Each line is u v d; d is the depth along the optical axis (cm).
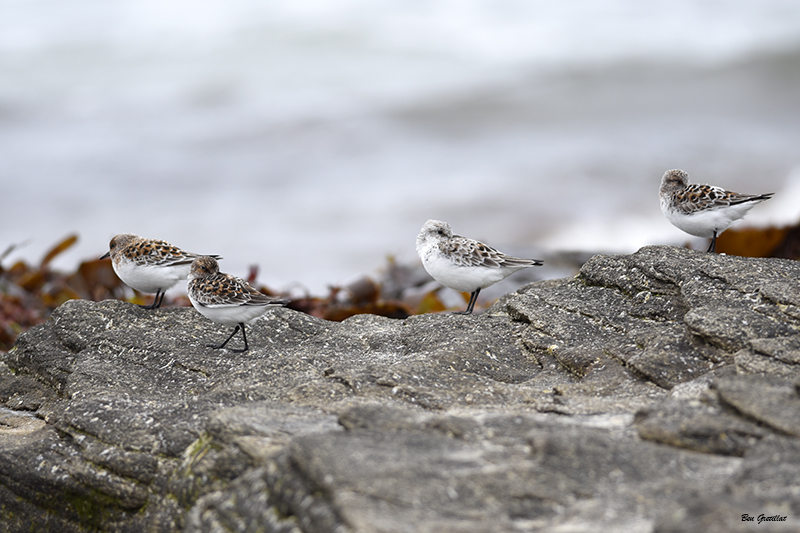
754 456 1176
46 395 1948
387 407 1451
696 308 1728
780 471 1125
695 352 1650
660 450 1241
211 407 1620
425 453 1224
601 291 2100
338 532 1045
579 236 5031
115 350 1995
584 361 1753
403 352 1933
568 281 2228
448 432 1316
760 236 3562
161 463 1514
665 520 996
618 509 1082
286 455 1241
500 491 1119
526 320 2025
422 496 1092
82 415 1652
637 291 2009
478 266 2205
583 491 1132
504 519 1060
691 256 2030
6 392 1983
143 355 1961
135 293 3375
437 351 1830
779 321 1647
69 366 1986
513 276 3934
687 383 1518
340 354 1911
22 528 1633
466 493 1109
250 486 1243
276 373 1772
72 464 1581
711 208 2130
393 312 2953
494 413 1441
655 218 5175
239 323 1981
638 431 1314
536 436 1252
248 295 1905
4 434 1753
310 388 1644
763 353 1498
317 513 1102
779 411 1272
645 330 1795
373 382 1655
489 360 1822
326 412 1495
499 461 1209
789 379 1395
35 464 1608
